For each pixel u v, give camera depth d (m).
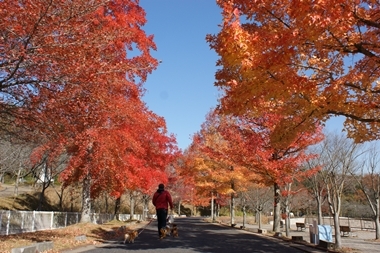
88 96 8.65
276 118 15.40
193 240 12.34
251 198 25.45
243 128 17.02
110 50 11.47
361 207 36.91
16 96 8.56
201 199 40.22
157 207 11.98
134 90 15.05
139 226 22.11
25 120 8.98
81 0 7.48
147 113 17.27
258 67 6.98
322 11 6.02
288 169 16.03
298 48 7.20
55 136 9.30
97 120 10.20
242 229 22.30
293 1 6.22
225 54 7.26
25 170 34.84
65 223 19.12
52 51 7.48
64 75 7.94
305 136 15.48
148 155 21.08
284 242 12.98
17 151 22.47
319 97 7.38
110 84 9.84
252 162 16.44
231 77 9.14
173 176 44.91
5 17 6.87
